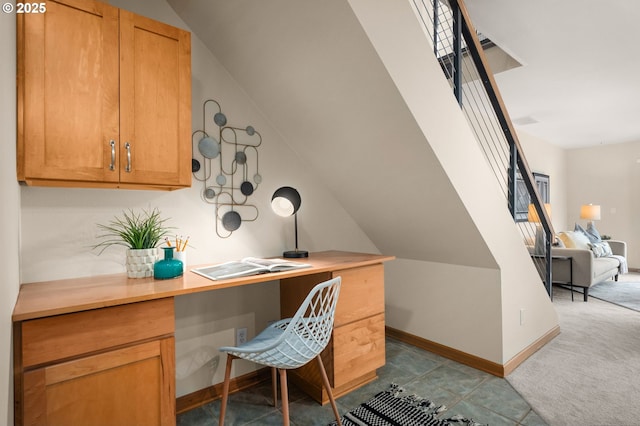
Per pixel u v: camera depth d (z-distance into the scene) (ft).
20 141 3.84
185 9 6.00
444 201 6.50
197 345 6.28
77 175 4.21
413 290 8.94
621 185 20.71
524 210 17.02
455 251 7.63
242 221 6.95
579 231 17.39
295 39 5.28
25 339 3.26
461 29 6.53
